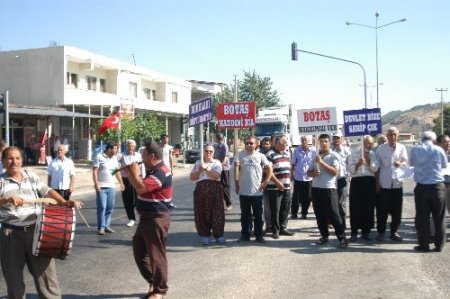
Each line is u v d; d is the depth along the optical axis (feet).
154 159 20.03
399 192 30.35
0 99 50.96
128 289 21.74
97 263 26.32
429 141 27.71
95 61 114.11
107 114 116.88
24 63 107.24
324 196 28.71
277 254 27.45
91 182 73.10
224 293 20.77
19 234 17.21
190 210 45.68
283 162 32.60
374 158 30.12
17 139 96.48
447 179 31.24
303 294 20.47
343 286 21.44
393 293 20.42
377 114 35.45
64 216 17.01
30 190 17.69
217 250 28.76
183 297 20.34
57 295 17.58
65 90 104.73
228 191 45.50
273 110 102.73
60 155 33.91
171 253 28.27
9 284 17.22
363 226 30.81
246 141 30.58
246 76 190.80
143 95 139.64
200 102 31.17
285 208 32.71
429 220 27.61
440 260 25.63
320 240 30.07
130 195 36.83
